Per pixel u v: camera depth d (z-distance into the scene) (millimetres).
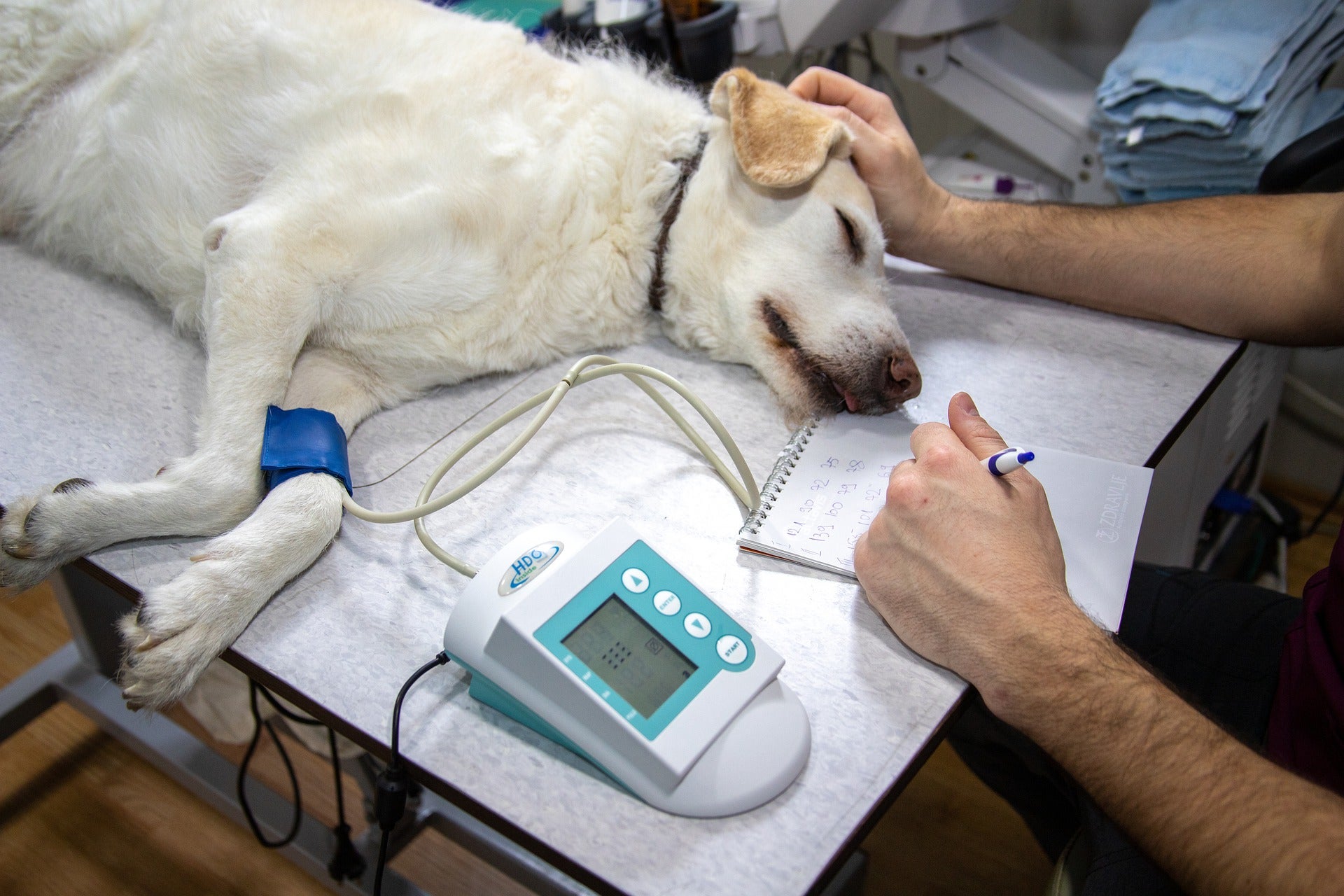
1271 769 766
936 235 1430
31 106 1460
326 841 1542
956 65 1952
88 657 1751
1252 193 1529
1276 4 1613
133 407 1129
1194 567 1887
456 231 1190
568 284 1317
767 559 945
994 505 839
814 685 808
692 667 732
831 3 1683
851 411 1235
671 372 1330
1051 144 1928
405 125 1200
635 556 782
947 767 1791
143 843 1681
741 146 1280
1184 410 1172
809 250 1309
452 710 782
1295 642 1071
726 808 693
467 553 943
